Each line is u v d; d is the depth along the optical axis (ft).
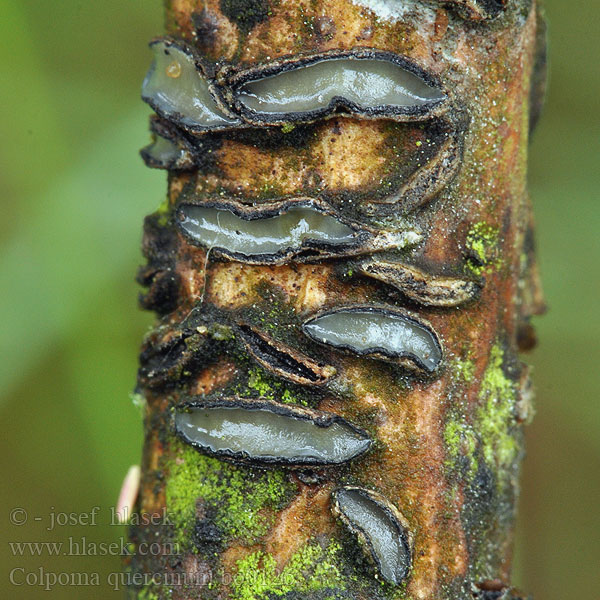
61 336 0.51
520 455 0.42
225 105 0.41
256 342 0.41
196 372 0.41
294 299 0.41
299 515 0.41
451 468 0.41
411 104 0.40
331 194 0.41
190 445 0.41
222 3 0.41
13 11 0.51
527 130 0.42
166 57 0.41
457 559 0.41
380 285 0.41
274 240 0.41
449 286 0.41
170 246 0.42
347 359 0.41
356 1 0.40
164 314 0.42
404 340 0.41
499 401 0.42
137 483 0.43
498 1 0.40
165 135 0.41
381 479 0.41
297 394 0.41
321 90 0.40
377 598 0.40
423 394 0.41
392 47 0.41
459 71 0.41
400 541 0.40
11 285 0.50
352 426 0.40
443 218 0.41
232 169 0.41
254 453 0.40
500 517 0.42
